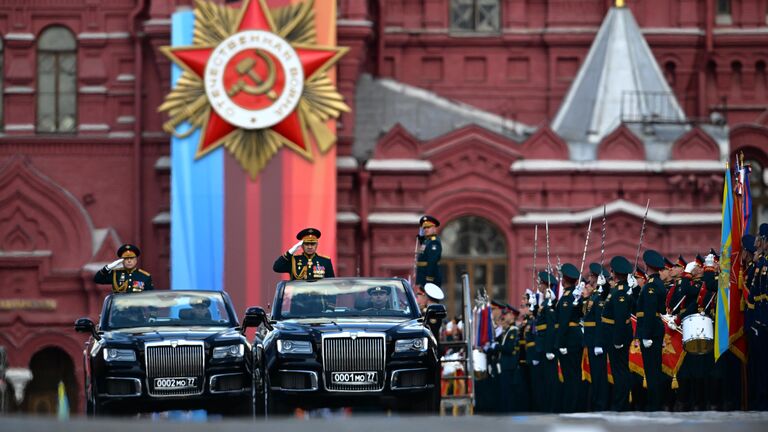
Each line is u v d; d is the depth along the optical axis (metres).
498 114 175.62
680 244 157.38
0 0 170.88
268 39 154.25
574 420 55.00
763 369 74.25
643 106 165.00
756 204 172.00
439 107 169.12
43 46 171.25
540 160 159.62
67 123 170.62
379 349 71.62
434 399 72.88
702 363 78.88
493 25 177.25
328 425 43.91
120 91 169.25
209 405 73.25
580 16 176.00
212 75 153.75
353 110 162.62
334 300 76.62
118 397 72.25
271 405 72.38
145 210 166.75
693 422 47.00
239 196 153.00
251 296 152.00
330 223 153.38
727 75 175.75
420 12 176.25
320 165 153.75
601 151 159.12
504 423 45.31
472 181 160.50
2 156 168.12
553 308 91.56
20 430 42.06
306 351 71.56
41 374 164.12
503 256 160.75
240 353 73.75
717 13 176.75
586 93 166.88
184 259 153.00
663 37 174.25
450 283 161.12
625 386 81.56
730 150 171.50
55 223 166.12
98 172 168.25
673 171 157.75
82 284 163.12
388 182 159.62
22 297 163.25
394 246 159.25
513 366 102.56
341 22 161.00
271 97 153.38
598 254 157.62
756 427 43.19
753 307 74.44
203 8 154.75
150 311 77.50
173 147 154.25
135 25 168.38
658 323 79.00
